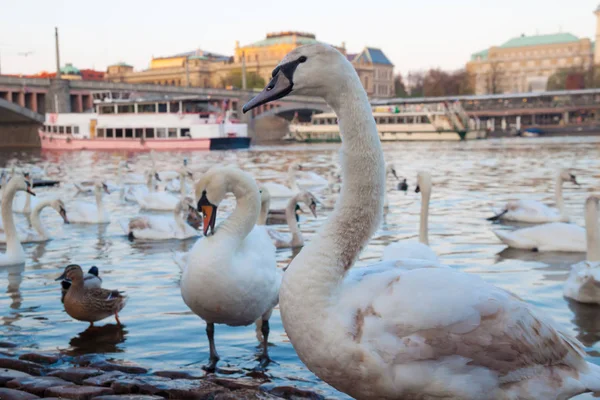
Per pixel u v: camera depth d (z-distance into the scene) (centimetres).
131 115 7562
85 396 590
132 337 796
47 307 941
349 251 423
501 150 5881
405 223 1712
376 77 19775
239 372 676
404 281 418
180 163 4984
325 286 416
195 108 7544
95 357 700
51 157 6116
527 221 1706
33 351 725
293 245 1429
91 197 2581
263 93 444
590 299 916
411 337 405
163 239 1547
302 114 12462
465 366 406
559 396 422
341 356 410
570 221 1670
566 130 11044
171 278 1117
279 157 5538
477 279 429
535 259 1231
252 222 693
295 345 425
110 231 1689
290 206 1438
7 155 6562
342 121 435
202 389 603
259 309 700
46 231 1548
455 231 1573
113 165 4872
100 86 9344
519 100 13350
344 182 432
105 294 834
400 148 6706
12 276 1155
